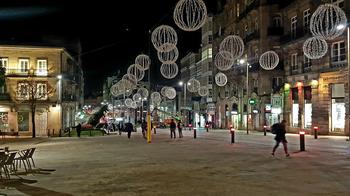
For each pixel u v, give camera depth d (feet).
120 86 172.24
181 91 346.13
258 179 44.04
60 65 184.75
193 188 38.93
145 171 51.21
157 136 148.36
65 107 201.05
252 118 193.88
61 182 43.73
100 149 89.61
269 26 179.32
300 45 151.64
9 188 40.55
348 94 122.11
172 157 68.28
